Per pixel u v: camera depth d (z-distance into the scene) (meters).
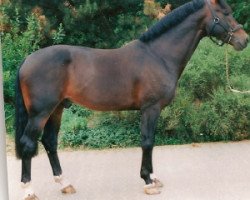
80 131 5.98
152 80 3.99
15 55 7.07
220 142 5.95
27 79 3.81
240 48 4.16
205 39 6.72
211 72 5.93
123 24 7.75
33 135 3.85
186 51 4.15
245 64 6.35
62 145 5.80
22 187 3.95
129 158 5.33
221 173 4.75
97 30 7.86
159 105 4.06
